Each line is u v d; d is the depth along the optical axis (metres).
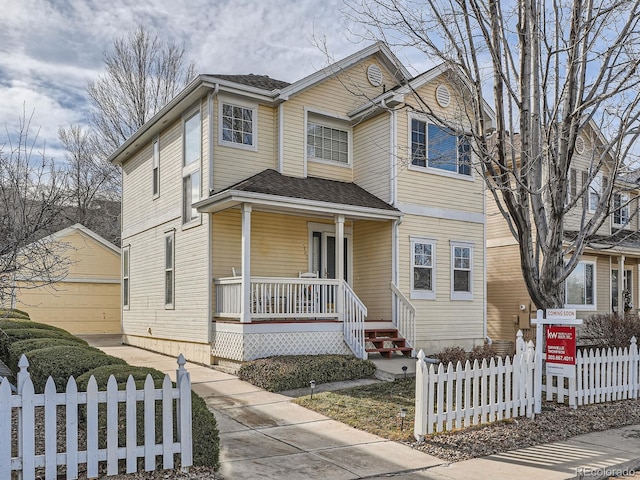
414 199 15.52
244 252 12.20
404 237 15.22
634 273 23.27
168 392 5.44
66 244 10.67
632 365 10.34
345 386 10.71
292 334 12.54
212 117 13.95
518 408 8.41
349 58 16.06
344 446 7.02
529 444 7.26
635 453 6.98
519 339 8.72
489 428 7.73
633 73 9.38
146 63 33.22
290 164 15.19
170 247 15.73
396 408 8.88
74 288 22.27
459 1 9.59
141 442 5.45
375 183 15.81
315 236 15.67
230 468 6.04
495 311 20.12
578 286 20.22
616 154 10.73
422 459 6.54
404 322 14.62
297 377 10.46
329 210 13.52
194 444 5.63
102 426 5.57
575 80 9.86
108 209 32.25
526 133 10.13
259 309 12.62
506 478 5.93
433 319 15.59
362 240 16.06
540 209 10.69
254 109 14.86
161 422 5.53
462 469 6.21
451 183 16.38
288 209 13.17
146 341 17.12
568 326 9.16
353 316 13.37
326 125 16.30
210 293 13.41
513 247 19.69
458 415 7.55
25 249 7.30
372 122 16.06
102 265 22.92
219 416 8.44
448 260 16.14
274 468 6.10
